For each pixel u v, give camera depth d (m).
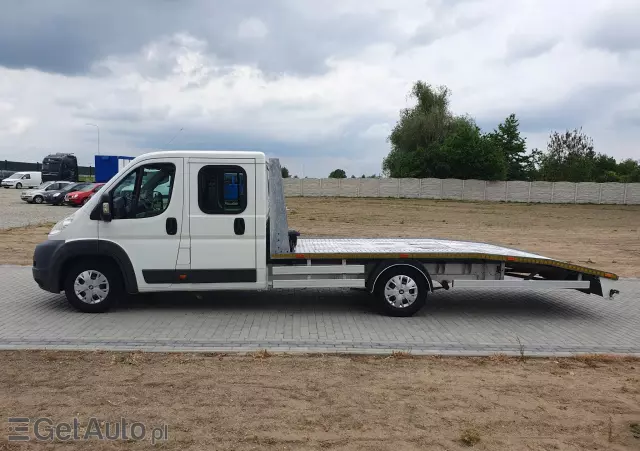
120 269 7.89
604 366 6.07
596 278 8.51
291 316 8.08
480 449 4.05
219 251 7.78
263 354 6.10
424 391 5.16
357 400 4.89
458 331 7.45
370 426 4.37
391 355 6.22
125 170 7.72
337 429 4.30
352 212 37.84
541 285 8.40
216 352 6.18
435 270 8.48
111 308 8.32
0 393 4.89
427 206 44.69
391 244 9.84
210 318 7.84
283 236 8.13
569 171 65.56
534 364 6.08
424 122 62.75
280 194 8.13
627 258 17.34
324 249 8.81
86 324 7.33
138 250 7.70
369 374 5.59
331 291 9.99
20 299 8.84
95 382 5.19
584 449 4.10
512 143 65.25
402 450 3.98
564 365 6.06
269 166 8.14
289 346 6.46
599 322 8.23
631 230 28.73
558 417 4.66
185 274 7.76
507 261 8.31
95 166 37.75
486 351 6.45
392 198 53.78
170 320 7.66
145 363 5.77
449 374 5.66
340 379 5.41
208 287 7.82
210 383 5.22
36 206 34.47
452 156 55.25
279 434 4.18
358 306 8.84
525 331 7.55
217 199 7.77
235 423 4.36
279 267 7.97
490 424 4.47
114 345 6.34
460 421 4.51
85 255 7.82
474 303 9.45
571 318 8.47
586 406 4.91
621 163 76.06
